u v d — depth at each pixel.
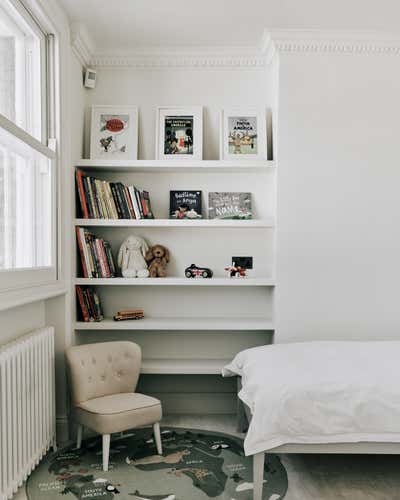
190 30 3.30
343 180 3.41
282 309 3.41
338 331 3.41
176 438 3.17
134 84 3.70
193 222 3.45
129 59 3.62
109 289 3.73
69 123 3.21
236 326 3.43
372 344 3.05
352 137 3.40
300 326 3.41
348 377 2.44
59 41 3.03
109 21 3.17
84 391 2.91
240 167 3.46
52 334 2.91
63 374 3.19
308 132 3.40
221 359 3.71
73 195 3.36
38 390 2.65
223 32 3.33
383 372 2.49
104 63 3.64
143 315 3.66
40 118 2.94
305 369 2.54
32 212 2.83
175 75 3.70
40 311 3.05
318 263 3.42
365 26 3.24
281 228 3.41
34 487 2.50
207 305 3.74
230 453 2.93
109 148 3.59
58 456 2.90
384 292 3.42
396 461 2.85
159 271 3.58
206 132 3.71
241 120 3.62
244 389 2.66
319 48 3.36
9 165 2.51
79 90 3.50
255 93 3.71
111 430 2.70
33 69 2.91
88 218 3.43
